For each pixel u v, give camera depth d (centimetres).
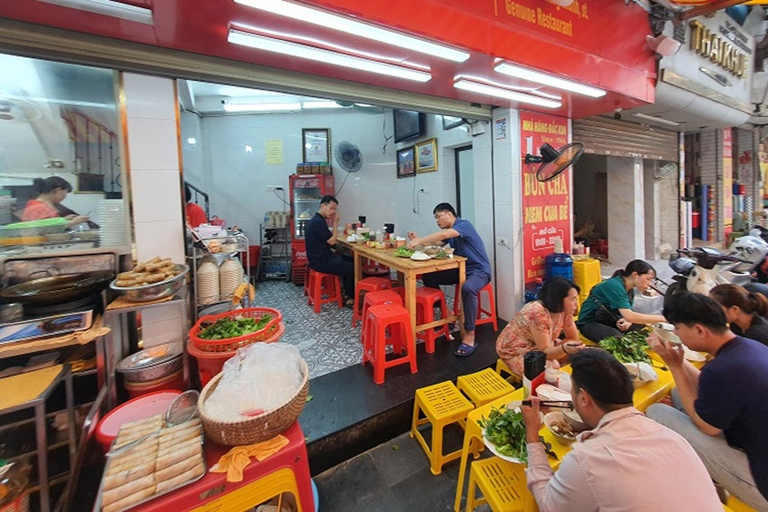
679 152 526
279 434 135
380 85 258
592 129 401
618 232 503
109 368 174
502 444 133
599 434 101
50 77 181
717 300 190
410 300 263
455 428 222
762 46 477
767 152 665
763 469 126
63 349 177
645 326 248
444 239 318
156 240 203
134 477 112
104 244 195
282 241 559
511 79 248
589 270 345
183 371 193
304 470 134
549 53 232
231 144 556
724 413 132
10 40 156
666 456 91
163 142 201
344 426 196
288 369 148
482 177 368
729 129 579
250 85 215
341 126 572
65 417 160
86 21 157
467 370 254
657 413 164
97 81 188
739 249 404
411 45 190
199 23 161
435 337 293
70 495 141
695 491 87
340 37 180
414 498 172
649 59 310
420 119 484
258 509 134
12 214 181
